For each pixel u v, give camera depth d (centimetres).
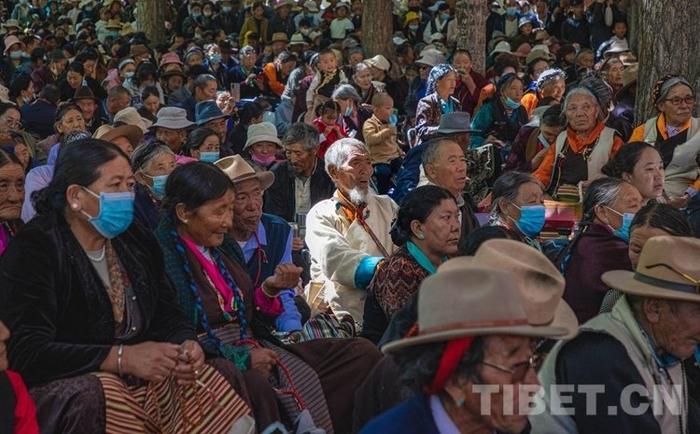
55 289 436
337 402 522
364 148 648
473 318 275
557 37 2288
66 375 428
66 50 2278
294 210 813
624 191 550
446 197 543
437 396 292
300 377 513
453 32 2188
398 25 2405
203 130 863
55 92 1322
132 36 2411
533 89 1341
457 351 280
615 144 789
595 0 2172
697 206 673
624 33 2116
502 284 278
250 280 532
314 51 2119
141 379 450
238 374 468
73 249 443
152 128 988
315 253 637
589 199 559
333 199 654
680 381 390
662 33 845
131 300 457
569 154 792
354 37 2127
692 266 375
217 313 504
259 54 2395
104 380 425
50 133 1305
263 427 471
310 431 470
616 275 397
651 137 804
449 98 1180
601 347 371
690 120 798
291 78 1595
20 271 431
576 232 593
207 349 479
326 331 580
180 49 2228
